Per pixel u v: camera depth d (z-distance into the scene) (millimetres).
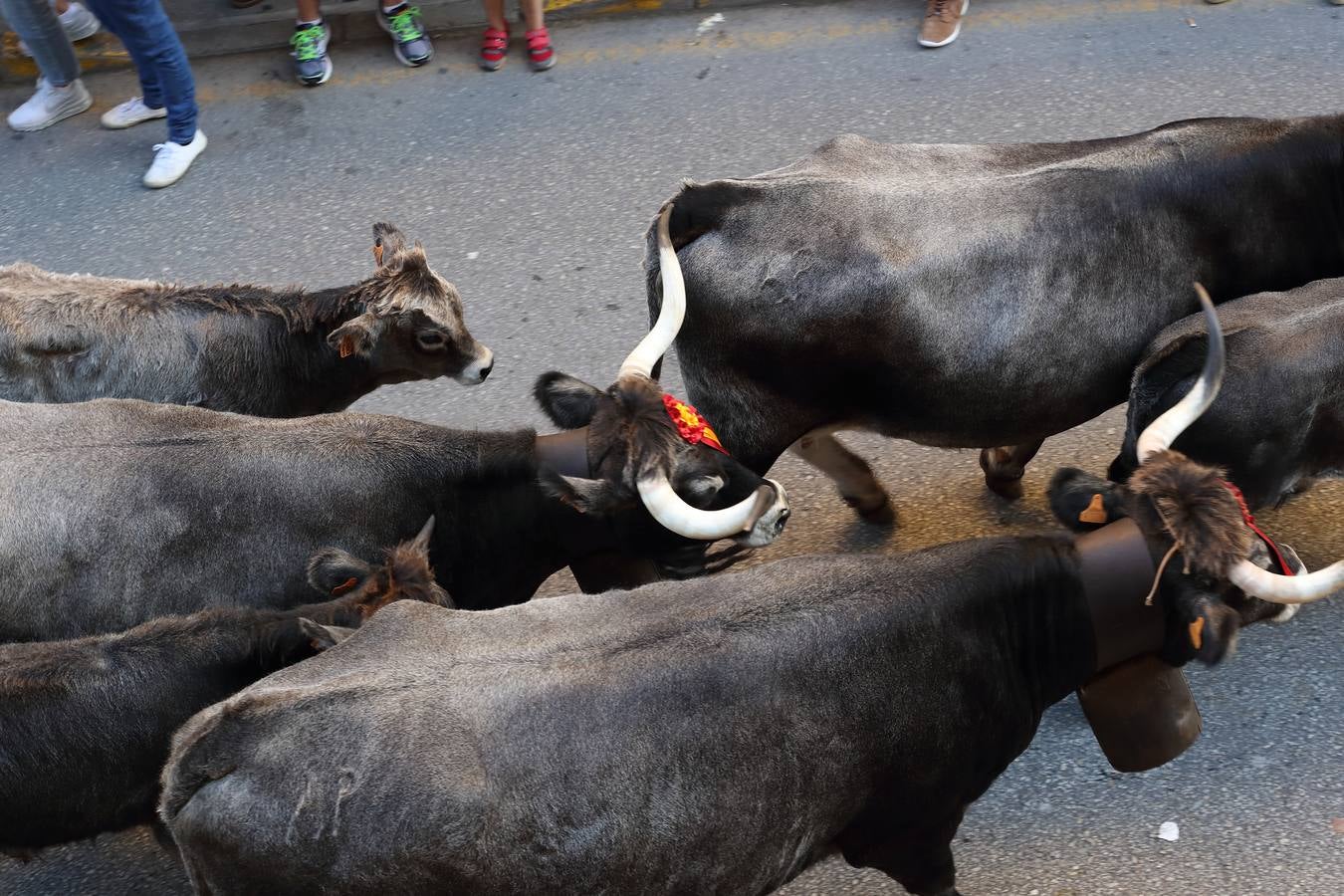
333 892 2857
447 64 7371
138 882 3926
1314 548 4680
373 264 6109
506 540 3932
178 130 6613
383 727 2889
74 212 6500
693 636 3125
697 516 3387
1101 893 3822
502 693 2975
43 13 6613
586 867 2979
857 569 3352
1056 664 3465
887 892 3826
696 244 4039
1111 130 6617
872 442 5262
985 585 3340
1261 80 6906
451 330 4730
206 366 4617
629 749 2988
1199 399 3412
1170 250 4180
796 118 6840
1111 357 4242
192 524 3760
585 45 7488
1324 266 4363
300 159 6762
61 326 4480
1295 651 4430
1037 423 4348
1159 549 3328
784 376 4172
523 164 6652
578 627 3170
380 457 3871
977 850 3953
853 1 7742
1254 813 3994
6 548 3725
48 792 3363
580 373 5535
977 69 7137
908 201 4062
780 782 3129
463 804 2844
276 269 6102
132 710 3354
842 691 3182
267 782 2848
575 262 6090
